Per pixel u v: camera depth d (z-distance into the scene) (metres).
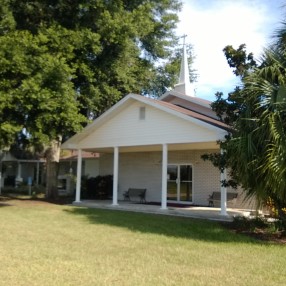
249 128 11.47
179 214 17.00
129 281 6.82
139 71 25.42
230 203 19.23
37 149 25.31
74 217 15.41
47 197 24.95
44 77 17.34
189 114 17.64
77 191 21.72
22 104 16.91
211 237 11.56
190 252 9.35
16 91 16.69
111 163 26.77
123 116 19.92
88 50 20.58
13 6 19.83
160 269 7.69
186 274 7.36
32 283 6.59
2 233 11.45
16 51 16.83
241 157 11.08
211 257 8.88
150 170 23.94
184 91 26.92
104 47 21.69
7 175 39.47
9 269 7.42
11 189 32.59
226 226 13.60
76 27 20.31
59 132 19.27
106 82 22.80
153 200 23.48
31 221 14.09
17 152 35.56
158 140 18.30
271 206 12.20
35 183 37.25
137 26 21.69
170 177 22.84
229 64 13.23
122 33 20.62
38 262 7.99
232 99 12.50
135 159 24.86
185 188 22.09
